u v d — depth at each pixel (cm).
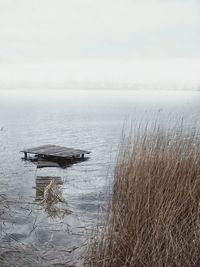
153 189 401
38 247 443
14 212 571
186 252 348
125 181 479
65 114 3459
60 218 547
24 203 623
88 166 1023
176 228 371
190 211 388
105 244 370
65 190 722
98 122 2573
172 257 341
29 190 739
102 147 1441
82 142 1597
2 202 614
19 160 1139
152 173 427
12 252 426
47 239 467
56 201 631
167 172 422
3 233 486
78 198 657
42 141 1644
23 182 823
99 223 482
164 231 353
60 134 1894
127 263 358
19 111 3953
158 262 337
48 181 773
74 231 493
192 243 356
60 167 1012
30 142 1609
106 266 357
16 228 505
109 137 1736
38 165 1020
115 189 523
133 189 413
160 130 573
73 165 1042
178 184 408
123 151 574
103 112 3734
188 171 432
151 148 509
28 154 1266
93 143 1558
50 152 1141
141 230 365
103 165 1036
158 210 374
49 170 971
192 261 345
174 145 504
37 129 2128
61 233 486
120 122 2538
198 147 497
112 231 377
